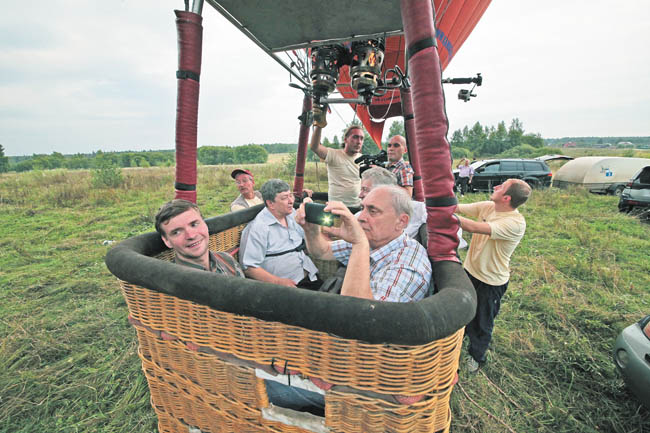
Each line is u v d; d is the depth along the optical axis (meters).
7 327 2.78
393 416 0.81
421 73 0.91
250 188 3.61
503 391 2.09
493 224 2.10
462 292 0.76
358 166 3.68
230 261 1.70
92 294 3.48
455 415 1.91
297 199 2.98
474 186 12.66
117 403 1.93
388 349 0.74
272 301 0.76
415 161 2.95
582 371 2.27
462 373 2.26
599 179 12.32
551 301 3.25
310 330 0.81
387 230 1.22
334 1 1.74
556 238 6.00
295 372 0.88
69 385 2.08
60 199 10.02
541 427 1.81
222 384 1.05
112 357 2.35
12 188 12.72
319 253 1.62
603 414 1.91
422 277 1.06
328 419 0.88
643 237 6.18
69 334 2.64
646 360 1.80
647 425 1.80
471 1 2.71
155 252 1.40
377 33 2.07
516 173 12.58
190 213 1.32
